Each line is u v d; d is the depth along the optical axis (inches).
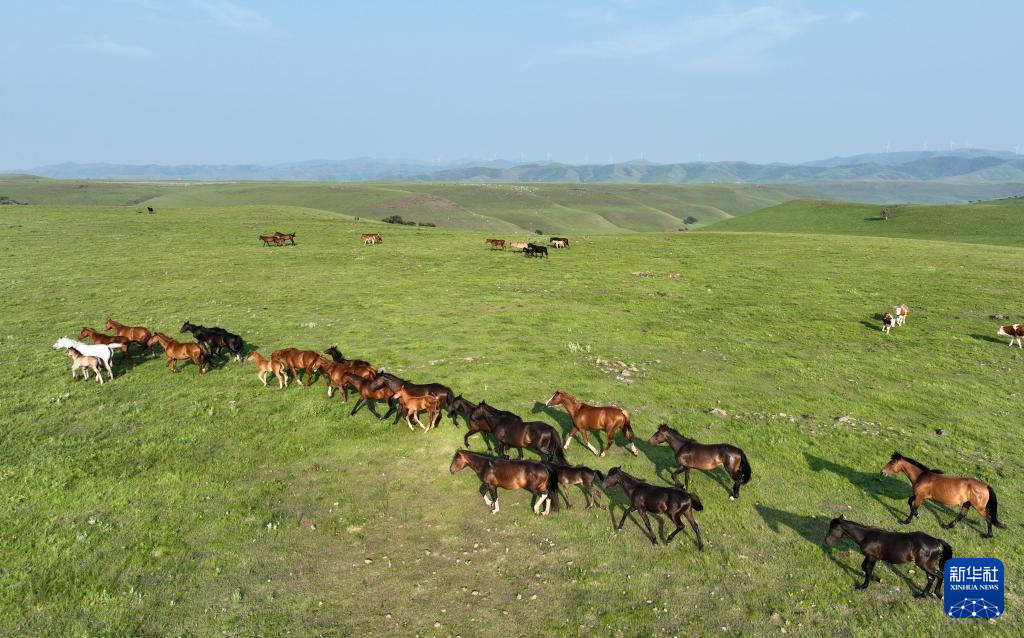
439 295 1385.3
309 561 406.6
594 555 421.7
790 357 947.3
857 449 600.7
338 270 1691.7
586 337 1035.9
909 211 3922.2
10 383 730.2
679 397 741.9
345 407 676.1
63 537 423.8
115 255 1771.7
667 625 355.6
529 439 526.9
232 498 482.9
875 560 390.0
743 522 468.4
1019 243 2637.8
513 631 348.2
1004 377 852.6
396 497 489.4
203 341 854.5
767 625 358.3
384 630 346.6
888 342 1045.2
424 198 7052.2
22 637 335.3
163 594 371.9
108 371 784.9
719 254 2063.2
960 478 450.9
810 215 4485.7
